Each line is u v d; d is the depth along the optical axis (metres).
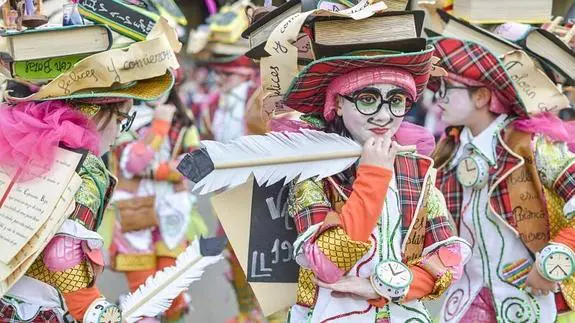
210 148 4.78
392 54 4.62
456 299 6.19
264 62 4.80
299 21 4.60
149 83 5.04
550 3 6.45
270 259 5.05
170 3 6.63
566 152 5.95
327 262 4.58
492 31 6.43
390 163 4.65
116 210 8.33
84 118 4.91
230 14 10.62
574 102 7.73
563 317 6.37
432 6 6.16
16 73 5.01
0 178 4.84
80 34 4.92
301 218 4.76
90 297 4.84
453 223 6.17
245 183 5.03
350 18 4.68
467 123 6.14
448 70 6.00
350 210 4.59
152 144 8.20
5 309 4.92
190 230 8.68
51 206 4.72
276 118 5.19
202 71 10.67
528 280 5.88
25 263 4.72
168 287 5.25
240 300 8.37
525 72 6.04
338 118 4.91
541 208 5.99
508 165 6.00
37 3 5.46
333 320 4.79
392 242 4.83
